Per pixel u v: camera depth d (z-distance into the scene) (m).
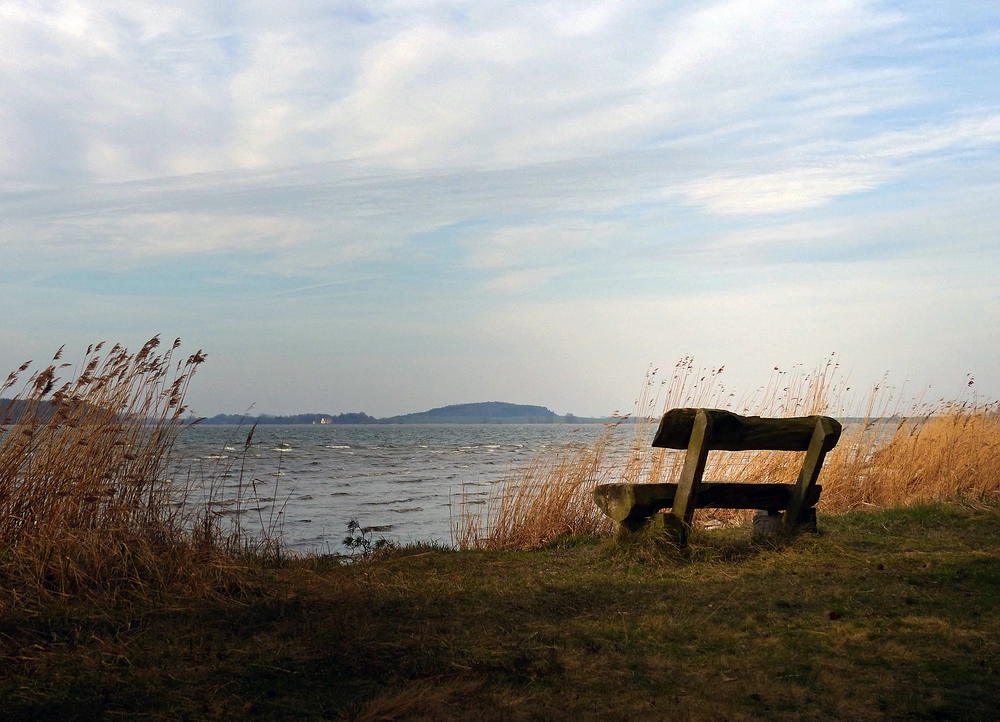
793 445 7.83
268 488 22.00
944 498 10.59
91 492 6.65
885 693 3.96
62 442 6.88
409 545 9.15
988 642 4.66
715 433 7.56
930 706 3.78
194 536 6.94
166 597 5.93
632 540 7.72
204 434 89.25
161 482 7.30
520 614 5.58
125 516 6.82
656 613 5.56
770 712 3.80
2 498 6.45
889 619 5.23
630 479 11.28
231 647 4.87
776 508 8.00
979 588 5.95
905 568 6.76
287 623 5.33
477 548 10.08
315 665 4.55
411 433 130.00
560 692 4.10
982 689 3.96
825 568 6.86
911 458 11.93
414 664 4.55
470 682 4.21
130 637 5.05
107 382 7.40
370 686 4.25
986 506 9.88
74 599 5.86
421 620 5.44
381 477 27.41
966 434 12.18
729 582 6.45
